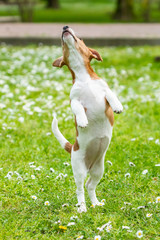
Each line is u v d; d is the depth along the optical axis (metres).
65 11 45.75
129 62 19.77
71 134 10.27
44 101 13.05
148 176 7.73
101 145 6.17
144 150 9.11
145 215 6.19
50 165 8.43
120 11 37.84
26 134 10.34
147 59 20.44
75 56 6.09
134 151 9.08
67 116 11.55
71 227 5.90
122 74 16.97
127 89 14.75
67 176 7.86
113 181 7.52
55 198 6.87
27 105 11.60
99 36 24.58
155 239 5.62
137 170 8.09
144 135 10.21
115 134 10.18
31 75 16.41
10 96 12.93
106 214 6.31
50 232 5.90
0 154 9.08
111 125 6.19
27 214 6.42
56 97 13.56
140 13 40.06
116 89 14.34
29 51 21.25
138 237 5.57
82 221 5.99
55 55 19.81
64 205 6.59
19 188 7.32
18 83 15.49
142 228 5.88
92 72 6.23
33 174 7.91
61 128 10.70
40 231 5.93
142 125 11.06
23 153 9.09
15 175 7.91
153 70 18.00
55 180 7.59
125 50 22.78
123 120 11.36
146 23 34.50
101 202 6.62
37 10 47.28
